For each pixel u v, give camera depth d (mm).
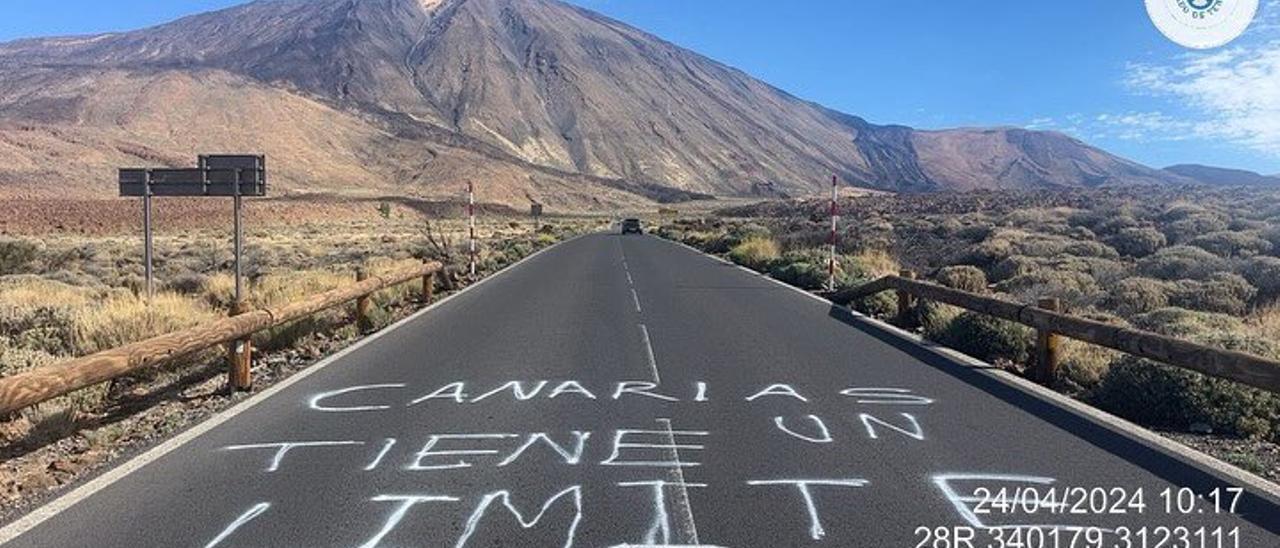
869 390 9883
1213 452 7559
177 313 14453
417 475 6801
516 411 8898
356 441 7789
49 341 12180
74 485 6645
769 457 7238
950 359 11945
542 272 29438
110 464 7180
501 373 10969
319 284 19812
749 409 8961
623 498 6254
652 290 22531
